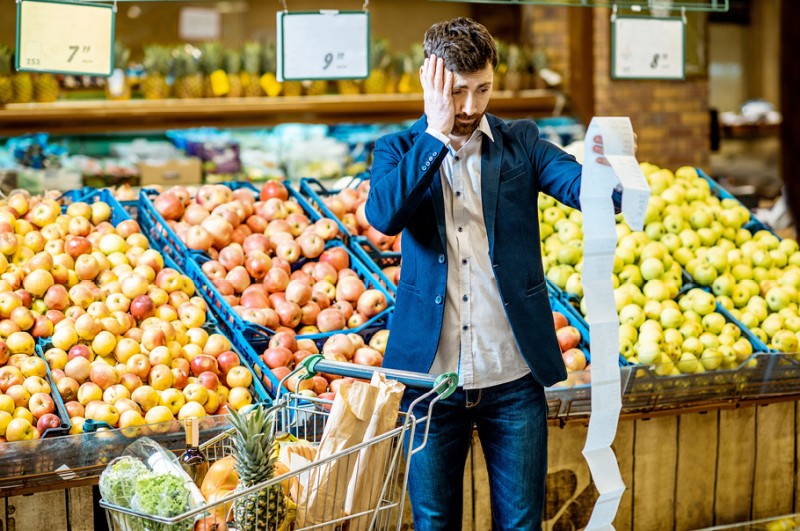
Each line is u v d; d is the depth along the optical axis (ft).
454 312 7.25
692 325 11.08
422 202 7.22
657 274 11.51
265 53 20.98
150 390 8.98
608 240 6.57
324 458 5.76
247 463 5.75
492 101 21.74
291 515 6.06
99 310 9.64
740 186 25.07
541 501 7.43
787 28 24.72
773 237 12.55
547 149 7.41
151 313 9.94
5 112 19.48
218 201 11.89
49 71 9.92
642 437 10.34
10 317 9.36
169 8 23.47
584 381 9.52
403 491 6.26
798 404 11.05
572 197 7.05
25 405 8.63
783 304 11.57
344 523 6.12
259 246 11.23
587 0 12.03
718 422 10.65
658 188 13.06
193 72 20.59
